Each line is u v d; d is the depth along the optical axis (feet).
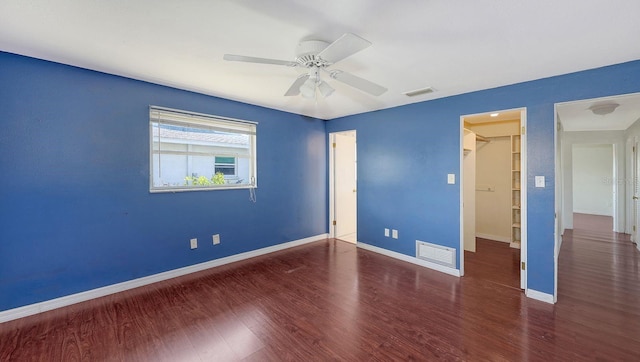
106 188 8.92
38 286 7.82
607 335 6.73
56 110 8.01
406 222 12.37
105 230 8.92
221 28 5.90
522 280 9.27
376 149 13.57
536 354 6.06
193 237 10.94
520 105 9.08
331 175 16.33
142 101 9.53
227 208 11.95
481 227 16.70
